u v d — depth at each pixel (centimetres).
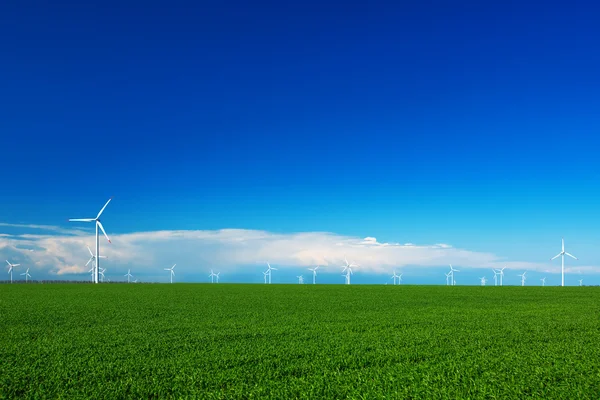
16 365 1362
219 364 1373
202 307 3212
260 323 2319
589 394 1079
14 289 5853
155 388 1112
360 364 1391
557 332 2003
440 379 1211
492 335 1906
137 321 2400
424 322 2367
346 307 3234
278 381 1202
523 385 1146
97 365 1360
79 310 2975
